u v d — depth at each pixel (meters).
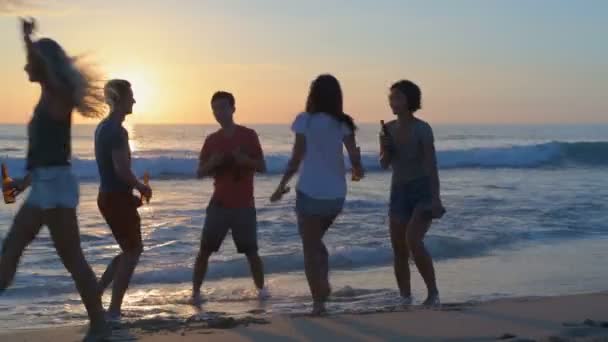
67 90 4.57
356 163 6.05
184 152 32.97
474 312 5.96
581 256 10.05
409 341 4.97
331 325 5.48
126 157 5.93
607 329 5.34
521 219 13.38
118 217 6.05
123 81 5.94
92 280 4.95
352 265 9.24
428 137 6.41
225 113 6.88
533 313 5.91
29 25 4.58
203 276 7.30
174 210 14.57
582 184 21.77
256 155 7.04
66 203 4.70
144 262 9.18
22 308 6.96
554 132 91.75
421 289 7.82
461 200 16.47
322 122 5.90
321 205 5.91
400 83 6.46
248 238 7.21
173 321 5.74
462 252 10.23
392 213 6.74
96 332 5.02
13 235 4.69
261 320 5.67
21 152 33.66
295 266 8.98
